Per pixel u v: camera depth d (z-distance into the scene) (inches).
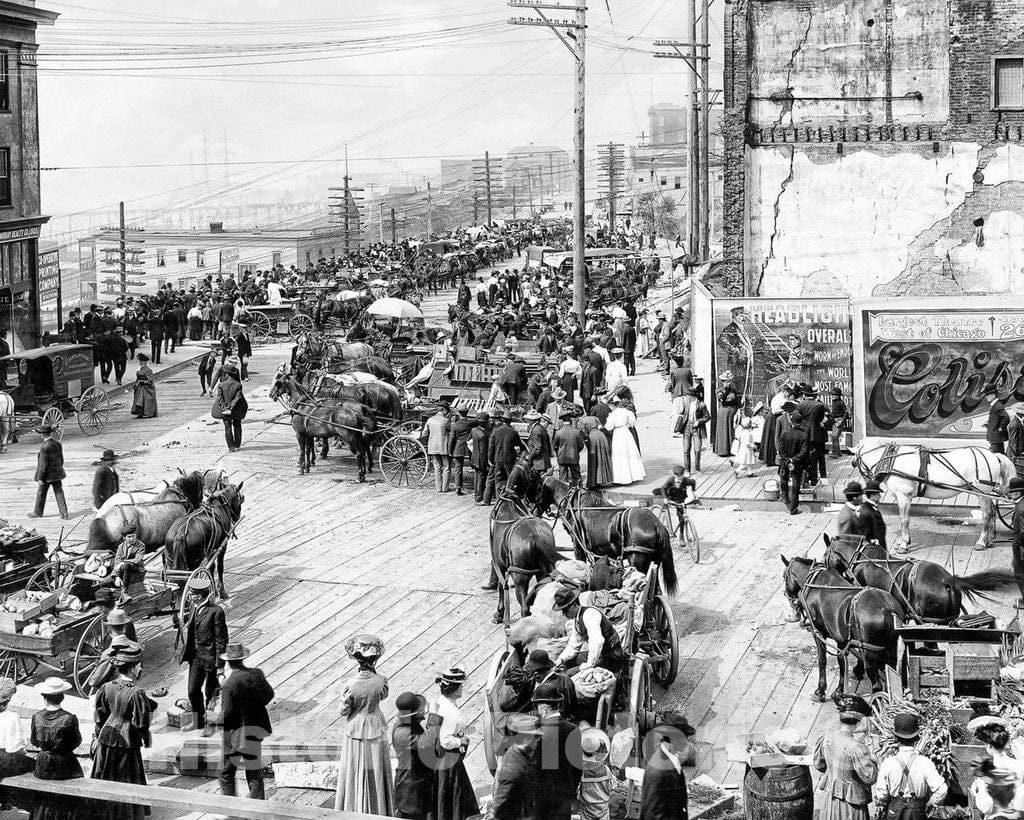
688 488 1090.7
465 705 675.4
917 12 1322.6
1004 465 936.3
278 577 924.6
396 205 6082.7
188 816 530.0
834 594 649.6
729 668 731.4
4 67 1911.9
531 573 749.9
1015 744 502.6
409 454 1208.2
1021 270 1337.4
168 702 683.4
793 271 1373.0
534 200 7372.1
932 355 1237.7
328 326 2202.3
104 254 4475.9
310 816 312.0
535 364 1521.9
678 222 4913.9
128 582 745.6
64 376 1461.6
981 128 1322.6
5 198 1921.8
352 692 526.0
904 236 1352.1
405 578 916.0
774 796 496.1
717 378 1298.0
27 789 337.7
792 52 1347.2
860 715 515.5
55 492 1085.8
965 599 829.8
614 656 578.2
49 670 725.9
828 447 1238.9
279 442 1405.0
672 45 2284.7
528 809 458.3
